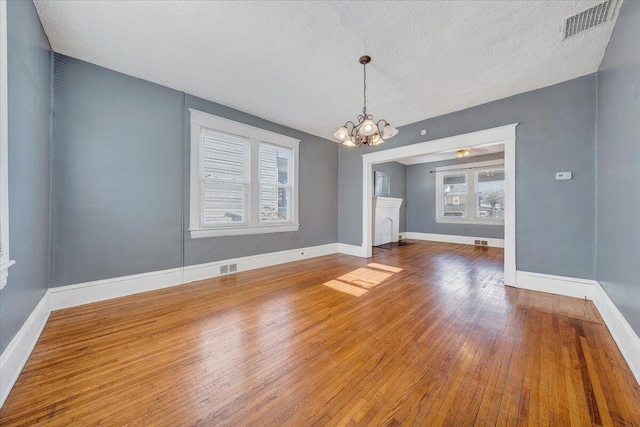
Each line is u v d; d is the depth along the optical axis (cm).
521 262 325
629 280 178
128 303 267
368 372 157
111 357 171
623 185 197
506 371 158
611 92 225
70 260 256
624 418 122
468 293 303
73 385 144
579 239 287
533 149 318
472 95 336
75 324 219
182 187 336
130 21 209
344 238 562
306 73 286
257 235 424
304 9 196
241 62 267
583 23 208
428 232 781
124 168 289
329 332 208
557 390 141
